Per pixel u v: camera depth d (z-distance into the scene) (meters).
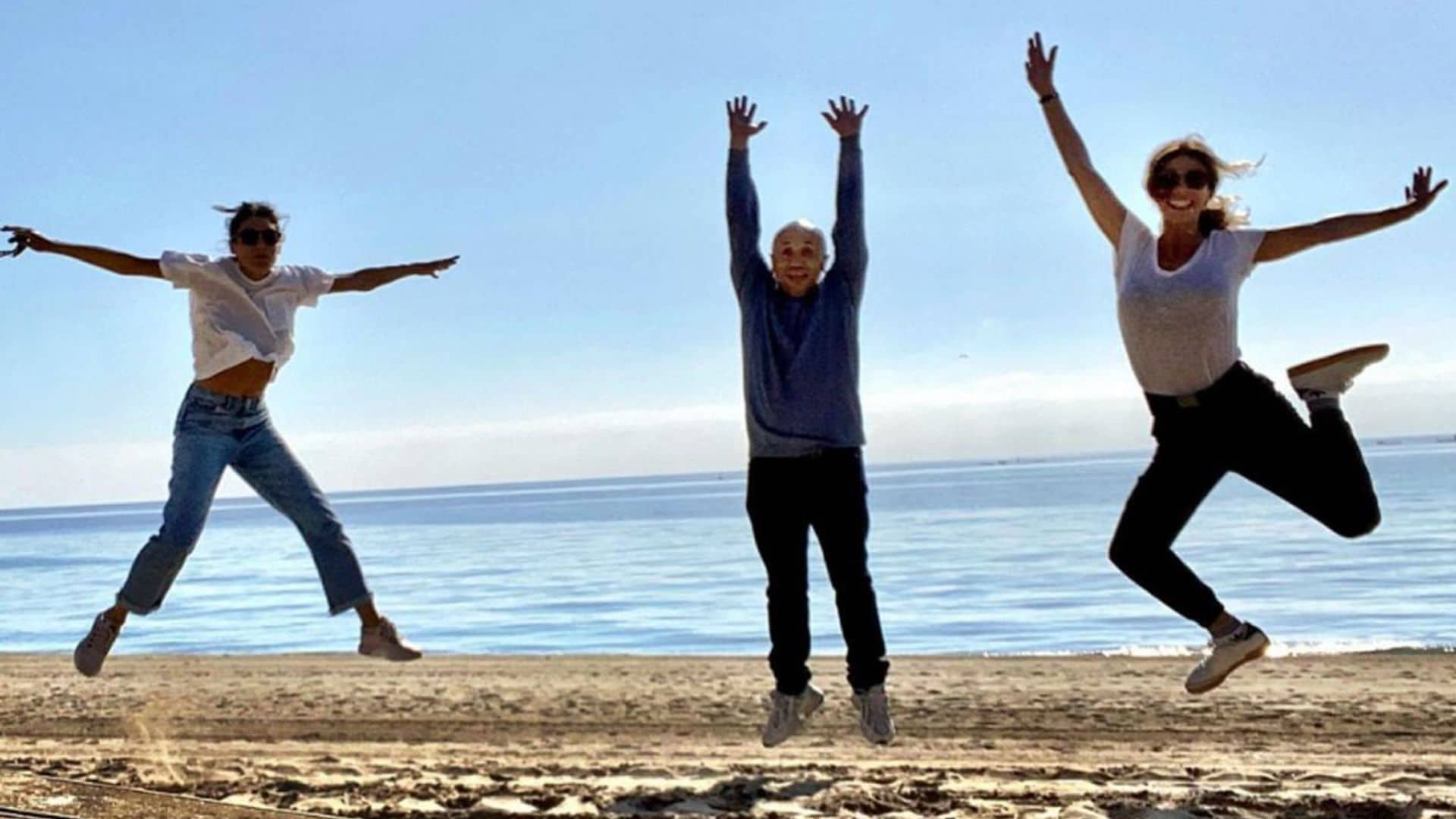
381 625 6.09
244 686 12.05
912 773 6.68
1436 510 51.25
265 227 5.88
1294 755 7.91
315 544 6.08
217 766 7.03
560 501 190.00
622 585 29.69
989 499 91.94
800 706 6.04
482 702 10.71
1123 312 5.31
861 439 5.90
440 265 6.26
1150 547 5.34
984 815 5.36
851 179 6.00
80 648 5.77
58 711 10.81
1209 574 27.06
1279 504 62.97
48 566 51.88
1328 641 16.58
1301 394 5.13
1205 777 6.60
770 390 5.84
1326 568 27.50
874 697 5.90
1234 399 5.17
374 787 6.12
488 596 27.56
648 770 6.75
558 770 6.79
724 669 12.58
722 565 35.62
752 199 6.15
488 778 6.53
